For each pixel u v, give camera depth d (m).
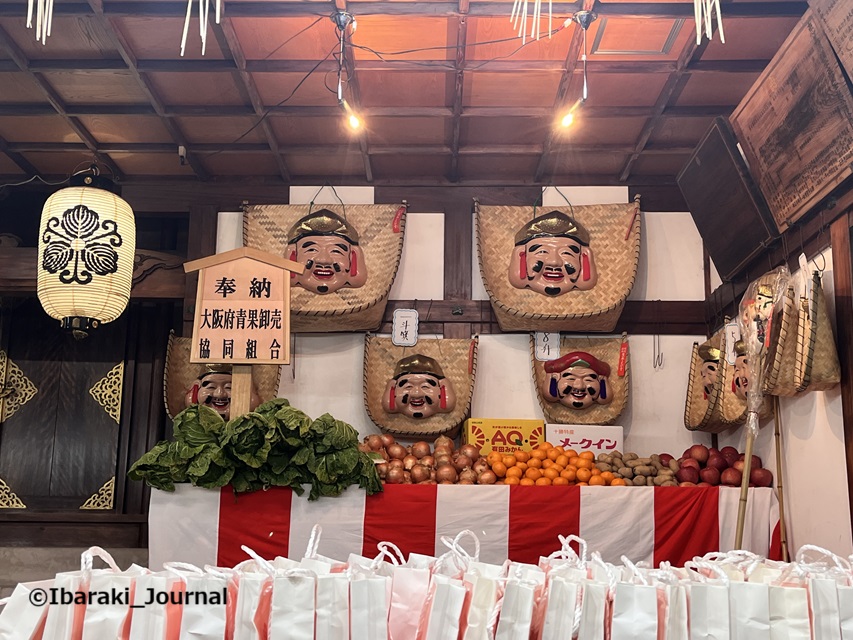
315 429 3.92
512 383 5.47
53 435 6.11
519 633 1.60
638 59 4.33
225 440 3.81
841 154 3.56
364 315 5.26
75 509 5.99
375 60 4.35
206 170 5.72
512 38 4.03
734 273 4.91
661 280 5.62
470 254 5.68
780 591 1.61
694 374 5.28
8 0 3.90
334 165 5.61
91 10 3.94
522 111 4.84
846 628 1.60
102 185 4.61
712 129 4.55
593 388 5.19
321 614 1.62
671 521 4.17
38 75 4.53
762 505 4.25
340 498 4.02
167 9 3.92
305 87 4.64
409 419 5.25
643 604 1.59
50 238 4.38
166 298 5.58
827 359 3.69
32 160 5.61
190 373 5.39
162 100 4.82
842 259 3.70
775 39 4.10
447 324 5.57
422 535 4.04
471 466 4.68
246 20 4.00
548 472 4.50
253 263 3.96
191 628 1.64
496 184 5.76
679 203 5.71
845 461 3.69
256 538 3.92
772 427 4.57
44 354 6.21
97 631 1.63
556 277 5.21
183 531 3.90
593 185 5.73
